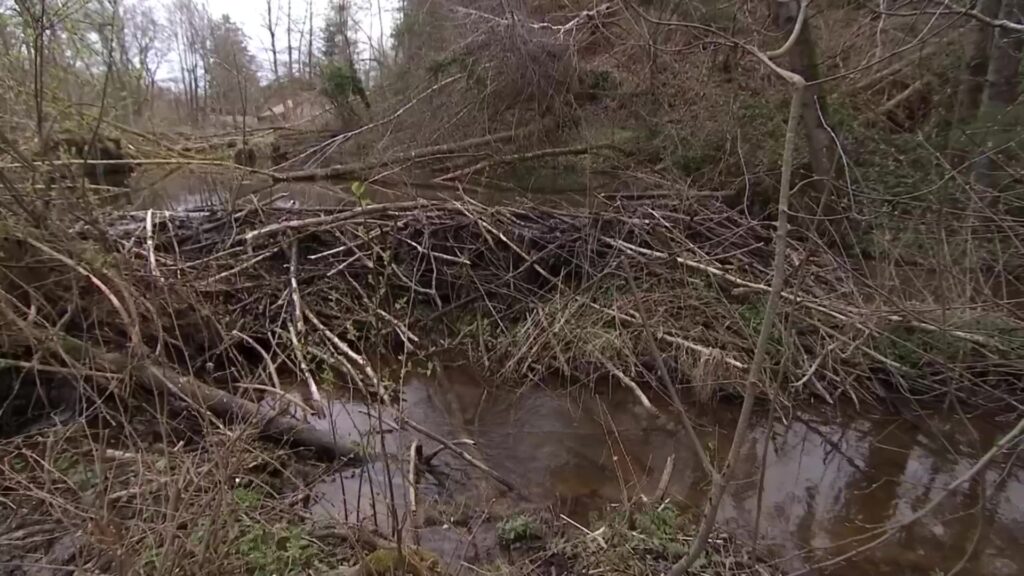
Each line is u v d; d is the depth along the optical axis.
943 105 8.02
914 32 8.23
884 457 4.96
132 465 3.97
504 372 6.19
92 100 6.08
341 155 15.26
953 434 5.18
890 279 6.03
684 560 2.61
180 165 12.34
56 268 4.98
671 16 10.31
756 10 9.36
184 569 2.83
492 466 4.80
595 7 11.38
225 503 3.06
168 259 6.24
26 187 4.72
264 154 16.61
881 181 6.90
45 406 4.80
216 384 5.55
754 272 6.76
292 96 21.47
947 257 5.23
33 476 3.91
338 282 6.90
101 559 3.13
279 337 6.15
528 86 12.45
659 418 5.54
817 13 7.48
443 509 4.16
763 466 2.89
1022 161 6.08
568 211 7.95
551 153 11.81
